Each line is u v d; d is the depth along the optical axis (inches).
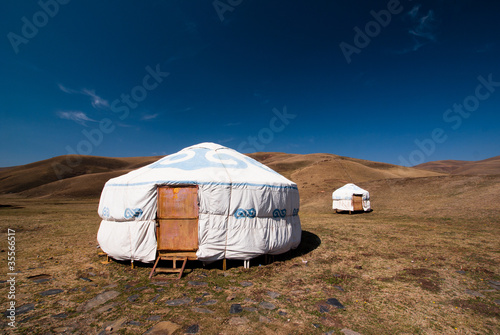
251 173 258.5
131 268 219.8
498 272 209.6
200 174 233.5
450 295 167.5
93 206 1120.2
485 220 465.1
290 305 153.3
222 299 160.9
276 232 243.1
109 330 123.0
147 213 221.0
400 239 344.2
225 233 221.6
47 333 121.0
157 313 141.9
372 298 163.6
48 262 239.0
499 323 133.1
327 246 307.4
